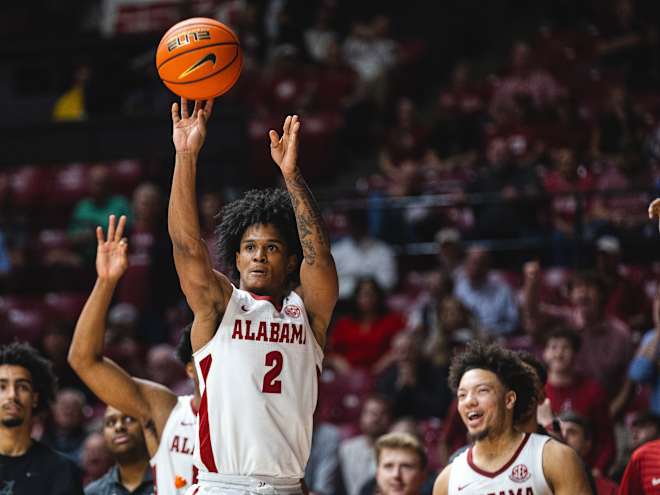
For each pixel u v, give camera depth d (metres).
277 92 19.80
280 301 5.50
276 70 20.08
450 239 13.77
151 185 15.45
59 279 15.65
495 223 14.30
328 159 18.89
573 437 7.77
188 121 5.44
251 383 5.23
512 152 15.77
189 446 6.46
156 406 6.61
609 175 14.30
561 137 16.45
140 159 17.77
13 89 20.03
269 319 5.34
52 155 18.09
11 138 18.19
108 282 6.25
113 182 17.47
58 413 10.85
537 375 6.45
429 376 11.35
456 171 16.45
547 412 6.93
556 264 13.96
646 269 13.24
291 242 5.67
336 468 10.48
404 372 11.32
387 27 21.06
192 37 5.46
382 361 12.49
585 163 14.73
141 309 14.63
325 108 19.73
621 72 18.62
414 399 11.23
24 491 6.73
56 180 17.86
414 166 16.42
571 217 14.15
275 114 19.56
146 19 21.81
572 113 16.64
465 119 17.56
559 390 9.03
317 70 20.17
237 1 20.98
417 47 21.09
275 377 5.27
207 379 5.28
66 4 23.61
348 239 14.66
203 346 5.32
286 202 5.66
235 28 20.80
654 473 6.41
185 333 6.52
